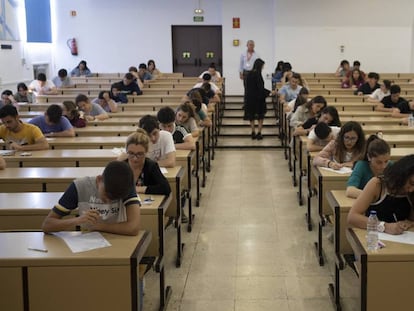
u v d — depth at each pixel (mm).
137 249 2217
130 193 2453
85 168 3857
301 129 5645
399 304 2260
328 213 3713
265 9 13734
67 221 2375
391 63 13703
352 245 2449
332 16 13547
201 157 6199
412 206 2553
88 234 2396
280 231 4531
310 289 3348
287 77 10367
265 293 3299
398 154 4242
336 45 13664
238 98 13008
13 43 11750
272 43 13859
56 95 9672
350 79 10883
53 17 14320
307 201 4988
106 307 2156
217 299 3223
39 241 2312
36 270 2127
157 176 3205
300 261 3824
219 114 9664
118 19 14305
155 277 3541
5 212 2814
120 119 6688
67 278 2135
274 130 9734
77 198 2459
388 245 2309
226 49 13961
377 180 2604
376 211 2594
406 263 2227
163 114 4777
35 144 4754
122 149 4602
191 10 14180
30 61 12852
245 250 4070
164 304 3059
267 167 7227
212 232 4516
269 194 5793
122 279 2135
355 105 7590
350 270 3576
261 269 3686
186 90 9953
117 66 14492
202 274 3609
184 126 5324
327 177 3658
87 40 14398
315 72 13758
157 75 12492
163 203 3043
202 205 5379
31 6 12828
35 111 7949
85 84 10742
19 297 2152
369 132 5586
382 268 2232
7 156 4352
